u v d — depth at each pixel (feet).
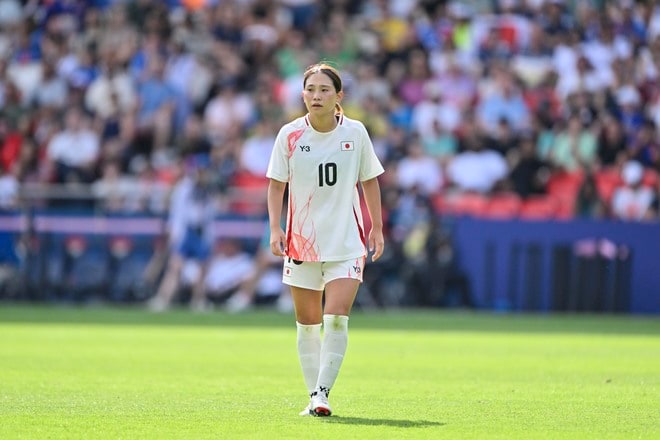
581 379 111.14
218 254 236.02
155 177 256.52
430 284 234.58
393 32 290.15
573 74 280.51
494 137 261.85
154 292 237.86
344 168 79.92
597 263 234.38
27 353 135.03
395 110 273.95
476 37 288.92
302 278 81.00
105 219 240.12
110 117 275.39
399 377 112.06
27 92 288.92
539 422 77.61
